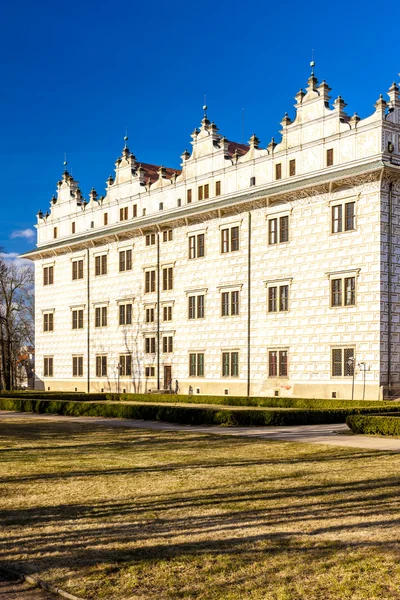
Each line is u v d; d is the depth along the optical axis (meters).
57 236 89.75
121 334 78.75
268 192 61.38
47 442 30.98
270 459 24.06
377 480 19.25
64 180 89.06
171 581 11.13
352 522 14.45
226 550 12.60
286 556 12.14
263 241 62.88
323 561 11.82
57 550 12.94
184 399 63.16
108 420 44.47
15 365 107.81
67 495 17.92
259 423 38.50
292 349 59.78
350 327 55.16
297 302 59.59
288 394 59.75
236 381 64.88
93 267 83.25
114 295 79.94
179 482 19.50
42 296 91.38
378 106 53.88
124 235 78.31
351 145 55.91
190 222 70.50
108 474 21.20
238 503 16.52
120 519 15.15
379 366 52.75
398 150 55.00
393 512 15.29
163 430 36.16
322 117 58.41
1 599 10.80
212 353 67.62
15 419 46.84
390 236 54.06
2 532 14.26
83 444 29.94
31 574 11.66
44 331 90.62
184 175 71.88
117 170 80.75
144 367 75.50
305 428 36.53
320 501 16.56
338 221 56.62
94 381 82.19
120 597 10.58
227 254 66.44
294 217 60.12
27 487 19.12
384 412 40.72
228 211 66.19
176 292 72.00
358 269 54.78
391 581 10.82
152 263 74.94
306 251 59.00
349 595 10.33
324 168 57.78
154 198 75.44
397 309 54.19
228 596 10.46
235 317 65.38
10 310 101.75
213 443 29.53
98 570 11.74
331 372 56.41
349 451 25.94
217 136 69.19
